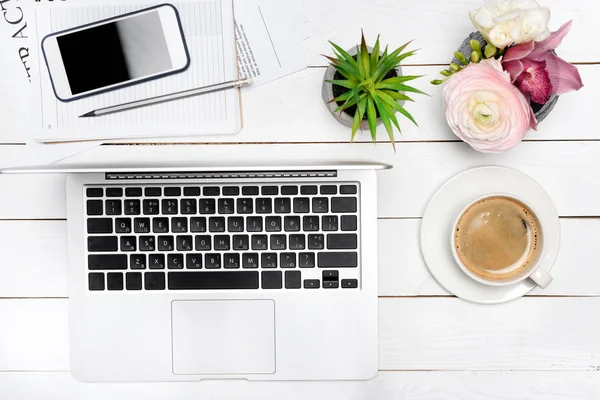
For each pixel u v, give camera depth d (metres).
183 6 0.74
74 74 0.75
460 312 0.77
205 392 0.77
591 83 0.75
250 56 0.75
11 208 0.77
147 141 0.76
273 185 0.71
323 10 0.75
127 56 0.74
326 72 0.71
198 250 0.72
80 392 0.77
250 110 0.75
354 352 0.73
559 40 0.66
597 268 0.76
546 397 0.77
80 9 0.74
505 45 0.65
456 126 0.68
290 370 0.73
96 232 0.72
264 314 0.73
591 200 0.76
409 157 0.76
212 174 0.72
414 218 0.76
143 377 0.73
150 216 0.72
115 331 0.73
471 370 0.77
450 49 0.75
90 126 0.75
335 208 0.71
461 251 0.72
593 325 0.77
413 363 0.77
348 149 0.76
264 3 0.74
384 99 0.65
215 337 0.73
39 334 0.77
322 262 0.72
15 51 0.75
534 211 0.69
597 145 0.76
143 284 0.72
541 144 0.76
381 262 0.76
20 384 0.77
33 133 0.75
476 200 0.69
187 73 0.74
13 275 0.77
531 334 0.77
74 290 0.72
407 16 0.75
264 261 0.72
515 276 0.70
